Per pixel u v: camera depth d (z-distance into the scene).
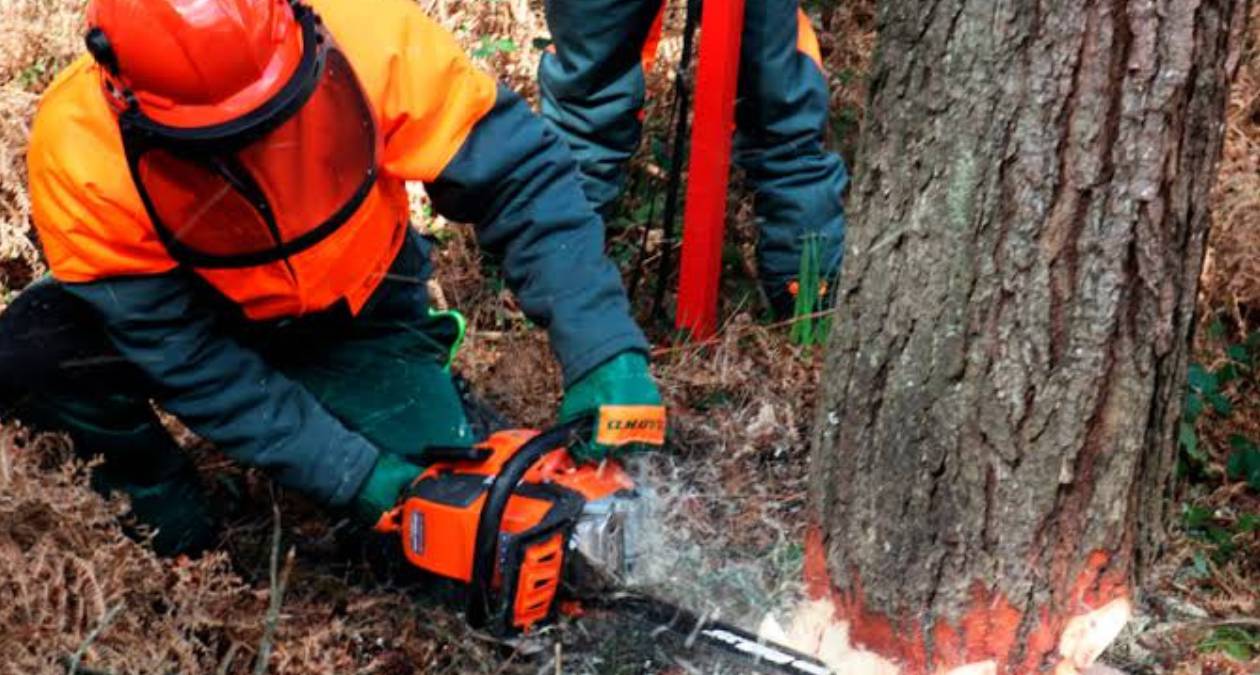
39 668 2.29
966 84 2.13
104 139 2.31
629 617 2.54
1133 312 2.15
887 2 2.21
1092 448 2.22
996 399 2.22
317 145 2.32
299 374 2.86
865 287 2.33
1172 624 2.72
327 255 2.46
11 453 2.51
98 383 2.58
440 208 2.62
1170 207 2.11
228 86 2.20
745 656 2.46
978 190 2.15
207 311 2.50
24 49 3.99
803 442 3.27
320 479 2.56
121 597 2.40
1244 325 3.53
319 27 2.33
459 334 3.06
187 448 3.13
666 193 3.95
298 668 2.47
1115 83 2.05
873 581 2.41
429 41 2.48
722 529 2.99
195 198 2.29
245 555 2.89
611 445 2.47
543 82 3.63
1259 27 4.18
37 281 2.62
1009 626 2.34
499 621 2.45
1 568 2.38
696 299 3.55
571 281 2.53
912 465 2.31
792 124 3.54
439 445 2.63
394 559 2.72
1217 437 3.26
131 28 2.16
